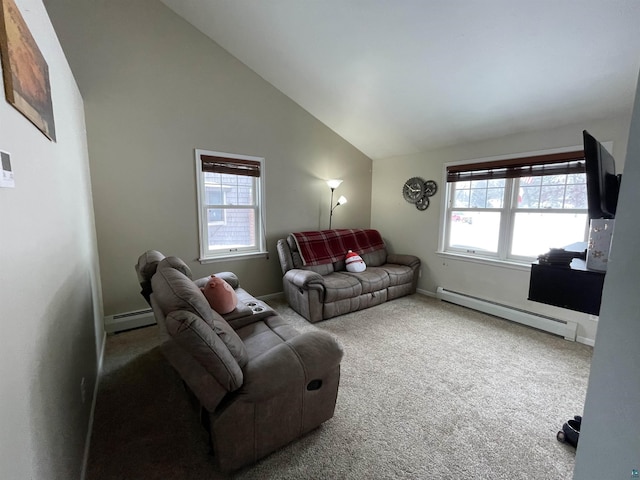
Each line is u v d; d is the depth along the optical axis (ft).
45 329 3.37
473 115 10.03
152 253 6.97
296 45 9.50
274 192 12.68
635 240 1.91
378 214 15.96
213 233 11.48
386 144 13.98
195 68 10.30
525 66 7.53
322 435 5.36
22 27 3.05
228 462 4.44
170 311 4.27
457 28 7.11
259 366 4.61
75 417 4.47
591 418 2.23
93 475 4.56
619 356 2.04
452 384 6.92
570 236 9.51
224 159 11.18
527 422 5.75
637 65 6.66
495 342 8.98
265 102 12.03
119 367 7.54
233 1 8.63
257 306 7.88
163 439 5.26
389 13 7.32
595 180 3.77
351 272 12.58
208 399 4.15
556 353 8.35
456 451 5.06
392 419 5.78
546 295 4.00
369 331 9.75
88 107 8.62
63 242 4.58
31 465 2.71
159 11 9.48
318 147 13.82
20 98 2.82
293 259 12.21
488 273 11.39
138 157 9.52
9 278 2.45
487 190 11.55
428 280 13.67
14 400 2.42
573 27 6.24
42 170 3.64
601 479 2.18
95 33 8.54
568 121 8.93
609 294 2.08
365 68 9.48
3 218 2.39
